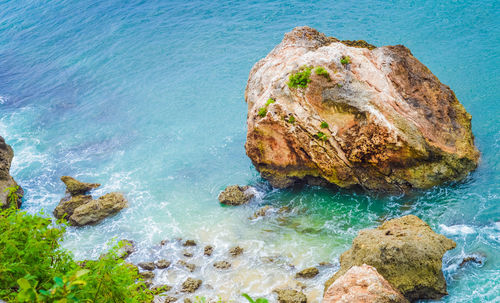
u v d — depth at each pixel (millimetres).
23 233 12562
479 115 38438
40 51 61156
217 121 45094
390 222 27781
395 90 33750
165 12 64562
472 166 32781
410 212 31031
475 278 25062
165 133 44344
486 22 50156
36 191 38219
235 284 26984
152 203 35438
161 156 41219
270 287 26438
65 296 8070
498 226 28406
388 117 31484
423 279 24031
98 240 32031
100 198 34906
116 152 42469
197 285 26891
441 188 32188
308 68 33188
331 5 58719
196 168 39219
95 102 50344
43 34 64812
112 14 66375
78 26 65125
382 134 31016
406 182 32438
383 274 24031
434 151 31531
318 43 38625
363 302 21094
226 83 49812
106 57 57406
